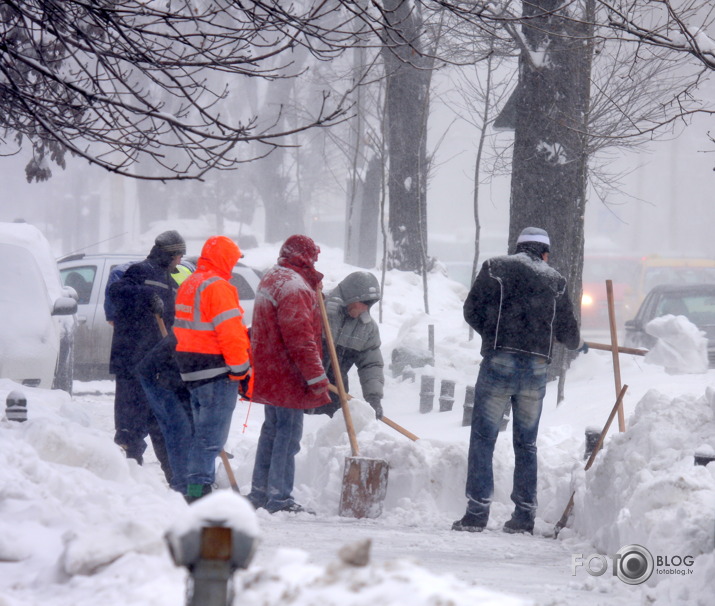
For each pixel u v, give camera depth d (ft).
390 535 84.94
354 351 115.55
